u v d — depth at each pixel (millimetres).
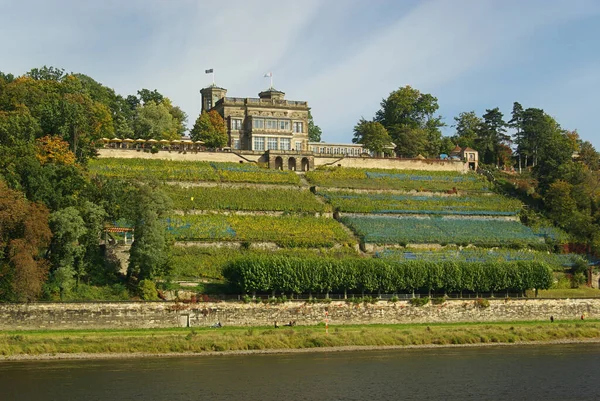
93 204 140750
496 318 151375
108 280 141875
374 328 137500
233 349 121125
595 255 192625
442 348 129875
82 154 176000
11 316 122375
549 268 158625
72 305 125562
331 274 142250
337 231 183875
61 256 133875
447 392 102500
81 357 112938
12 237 125688
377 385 104312
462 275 151375
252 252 166000
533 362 119875
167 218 174125
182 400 94812
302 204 195750
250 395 97938
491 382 107500
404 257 172375
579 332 140750
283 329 132875
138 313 129375
